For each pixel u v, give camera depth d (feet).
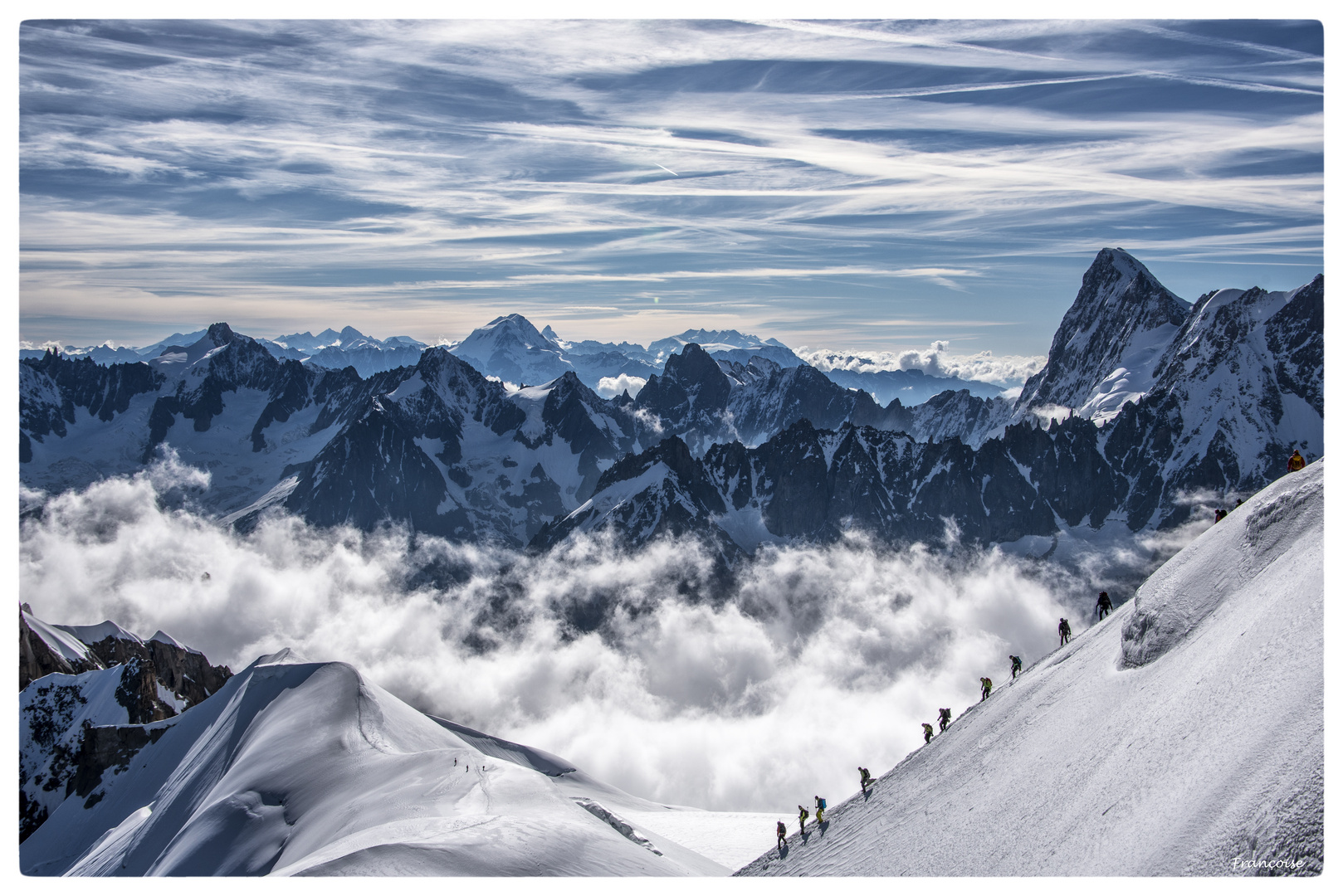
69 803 419.33
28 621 584.81
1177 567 157.48
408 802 247.09
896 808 181.37
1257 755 95.20
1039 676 186.19
